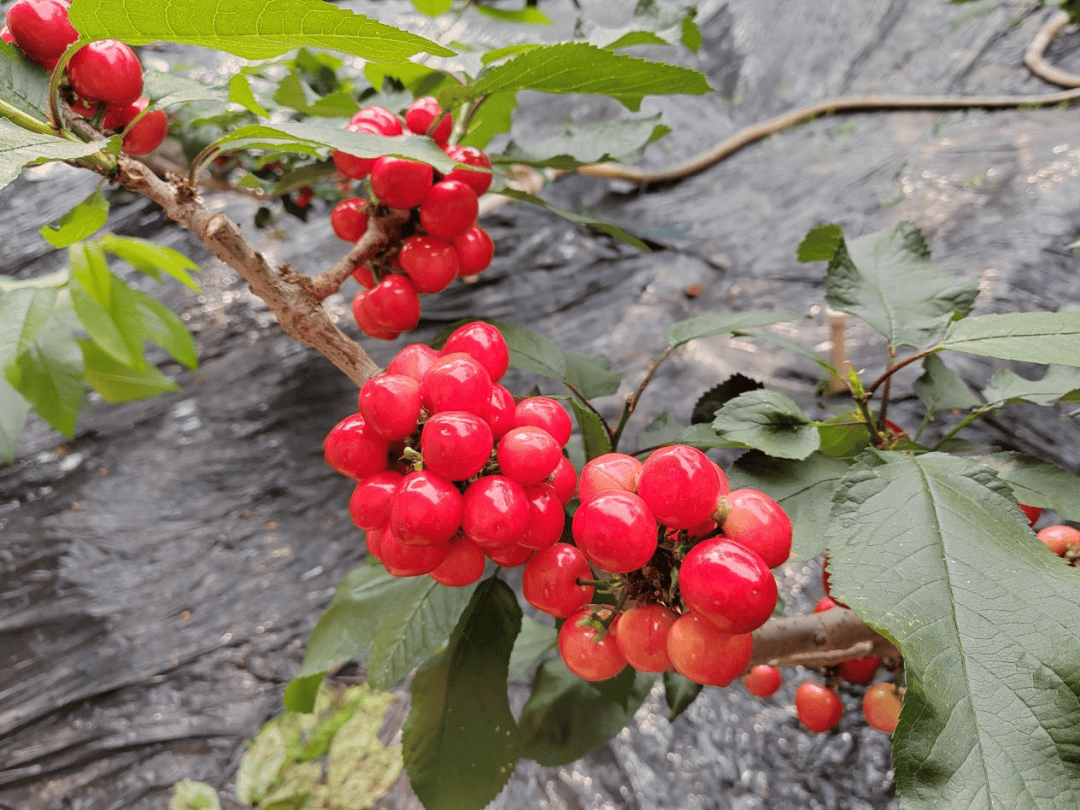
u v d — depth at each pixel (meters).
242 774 0.61
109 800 0.62
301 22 0.16
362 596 0.31
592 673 0.19
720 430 0.24
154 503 0.87
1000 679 0.15
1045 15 1.32
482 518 0.17
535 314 1.04
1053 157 0.98
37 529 0.84
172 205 0.21
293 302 0.22
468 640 0.26
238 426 0.94
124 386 0.75
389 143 0.21
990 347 0.21
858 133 1.21
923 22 1.42
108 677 0.71
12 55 0.22
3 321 0.56
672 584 0.18
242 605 0.76
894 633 0.15
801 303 0.94
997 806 0.14
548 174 1.19
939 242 0.92
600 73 0.25
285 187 0.38
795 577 0.62
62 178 1.21
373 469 0.19
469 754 0.25
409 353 0.20
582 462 0.32
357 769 0.59
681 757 0.54
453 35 1.28
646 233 1.12
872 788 0.50
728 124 1.38
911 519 0.18
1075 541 0.24
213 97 0.25
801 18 1.52
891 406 0.75
